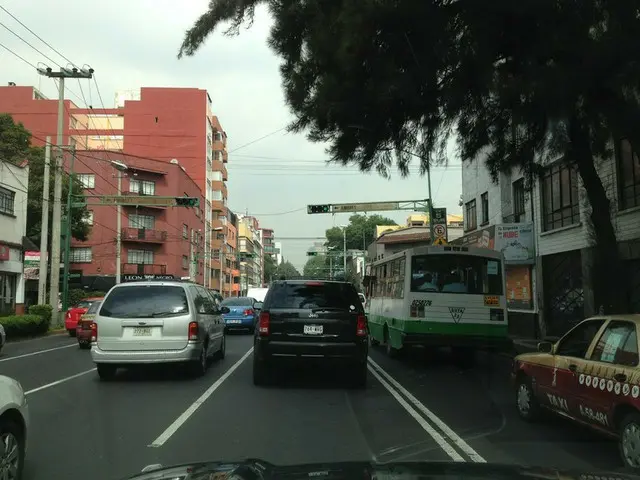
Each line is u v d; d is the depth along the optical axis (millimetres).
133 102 66875
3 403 4730
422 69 8570
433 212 27828
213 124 77562
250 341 20453
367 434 6941
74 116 66438
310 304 10492
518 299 22938
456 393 10023
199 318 11602
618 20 7746
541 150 11352
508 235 21234
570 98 8242
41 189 38000
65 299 31062
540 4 7582
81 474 5387
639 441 5281
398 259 14422
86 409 8414
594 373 6094
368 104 9289
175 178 57500
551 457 5965
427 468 3010
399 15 7832
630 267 15250
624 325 6000
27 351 17547
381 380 11602
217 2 9508
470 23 8180
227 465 3242
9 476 4809
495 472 2910
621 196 15547
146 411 8273
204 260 70875
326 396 9617
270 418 7828
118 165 40625
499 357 16438
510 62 8961
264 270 159250
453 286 13398
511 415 8141
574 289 18641
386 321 15914
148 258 55656
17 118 61531
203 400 9148
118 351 10922
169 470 3275
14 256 29844
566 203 18984
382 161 10969
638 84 7902
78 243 53250
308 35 9070
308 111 9875
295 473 2938
